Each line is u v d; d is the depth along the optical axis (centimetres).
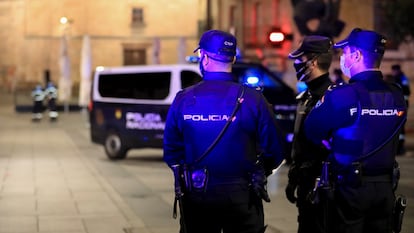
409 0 2739
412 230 1039
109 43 6888
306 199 605
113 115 2105
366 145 548
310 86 638
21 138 3000
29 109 5291
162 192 1455
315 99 627
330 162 565
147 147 2036
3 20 7481
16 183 1585
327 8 3394
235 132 534
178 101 552
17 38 7331
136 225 1102
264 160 557
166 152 564
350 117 549
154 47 4269
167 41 6875
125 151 2102
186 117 541
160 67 2030
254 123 541
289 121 1866
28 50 7138
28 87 7150
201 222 551
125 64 6931
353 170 545
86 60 4412
